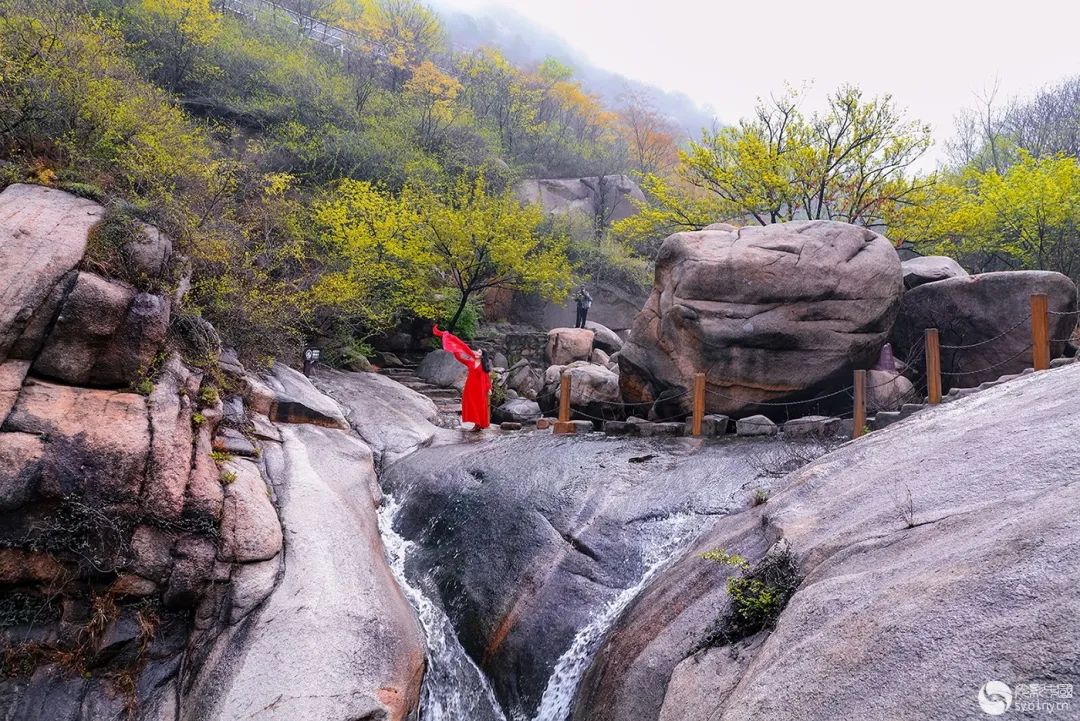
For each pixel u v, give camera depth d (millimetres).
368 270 13508
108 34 11109
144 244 6266
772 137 14664
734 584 3602
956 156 25453
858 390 7527
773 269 9211
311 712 4277
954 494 3275
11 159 7336
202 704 4340
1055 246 14211
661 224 16906
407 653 5102
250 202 12039
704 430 8906
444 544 6828
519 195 23078
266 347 9438
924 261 11602
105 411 5227
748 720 2438
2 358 5051
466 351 11211
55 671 4391
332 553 5734
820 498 4262
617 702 3857
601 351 17484
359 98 20891
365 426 9906
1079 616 1894
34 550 4520
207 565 4992
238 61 19172
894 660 2180
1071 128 21109
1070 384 4066
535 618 5387
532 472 7520
